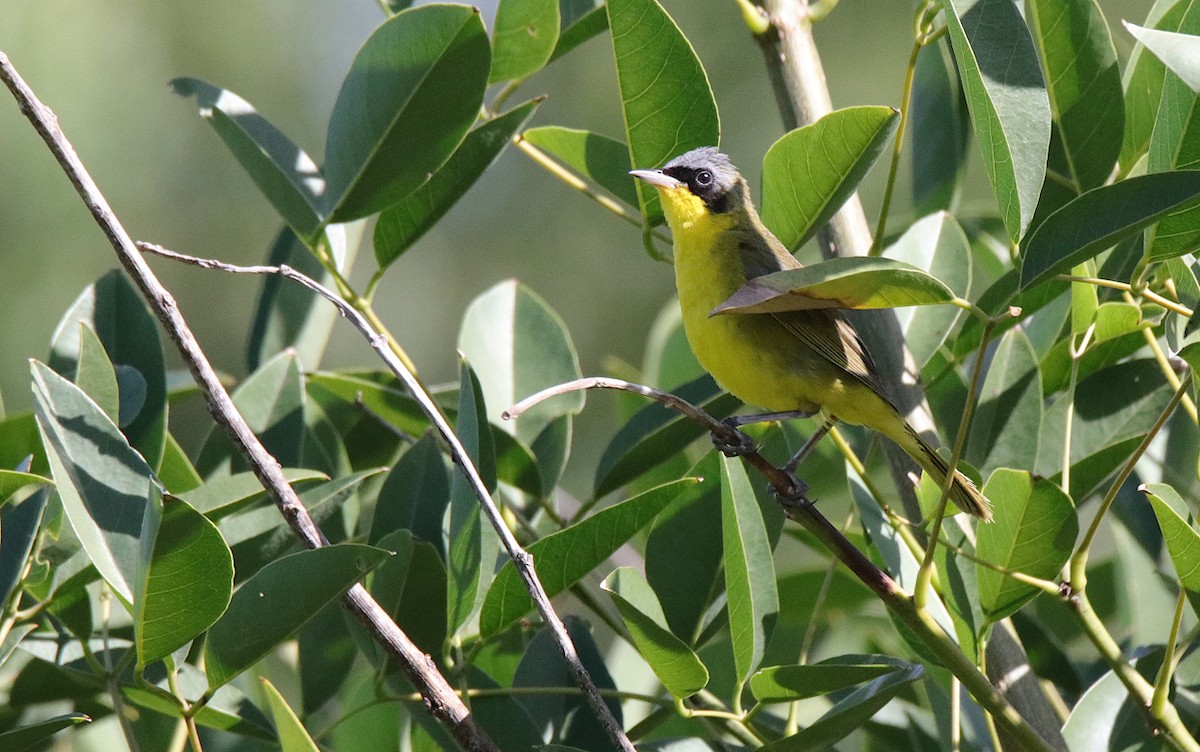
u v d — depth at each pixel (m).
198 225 22.69
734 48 23.09
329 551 6.27
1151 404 9.08
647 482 11.01
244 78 23.09
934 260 9.76
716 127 8.91
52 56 21.59
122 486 6.50
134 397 8.26
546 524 9.95
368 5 24.11
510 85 9.52
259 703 10.31
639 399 12.09
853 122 8.23
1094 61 8.59
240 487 7.56
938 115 10.59
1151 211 6.03
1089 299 8.20
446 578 7.93
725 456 7.25
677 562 8.24
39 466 8.15
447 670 7.61
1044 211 9.22
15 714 8.38
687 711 6.95
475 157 8.94
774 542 8.59
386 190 8.50
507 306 10.55
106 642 7.52
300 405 9.34
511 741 7.93
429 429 8.60
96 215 6.53
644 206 9.81
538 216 23.64
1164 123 7.12
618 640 10.30
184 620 6.19
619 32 8.52
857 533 9.85
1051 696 8.96
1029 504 6.80
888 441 9.47
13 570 6.95
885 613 10.55
